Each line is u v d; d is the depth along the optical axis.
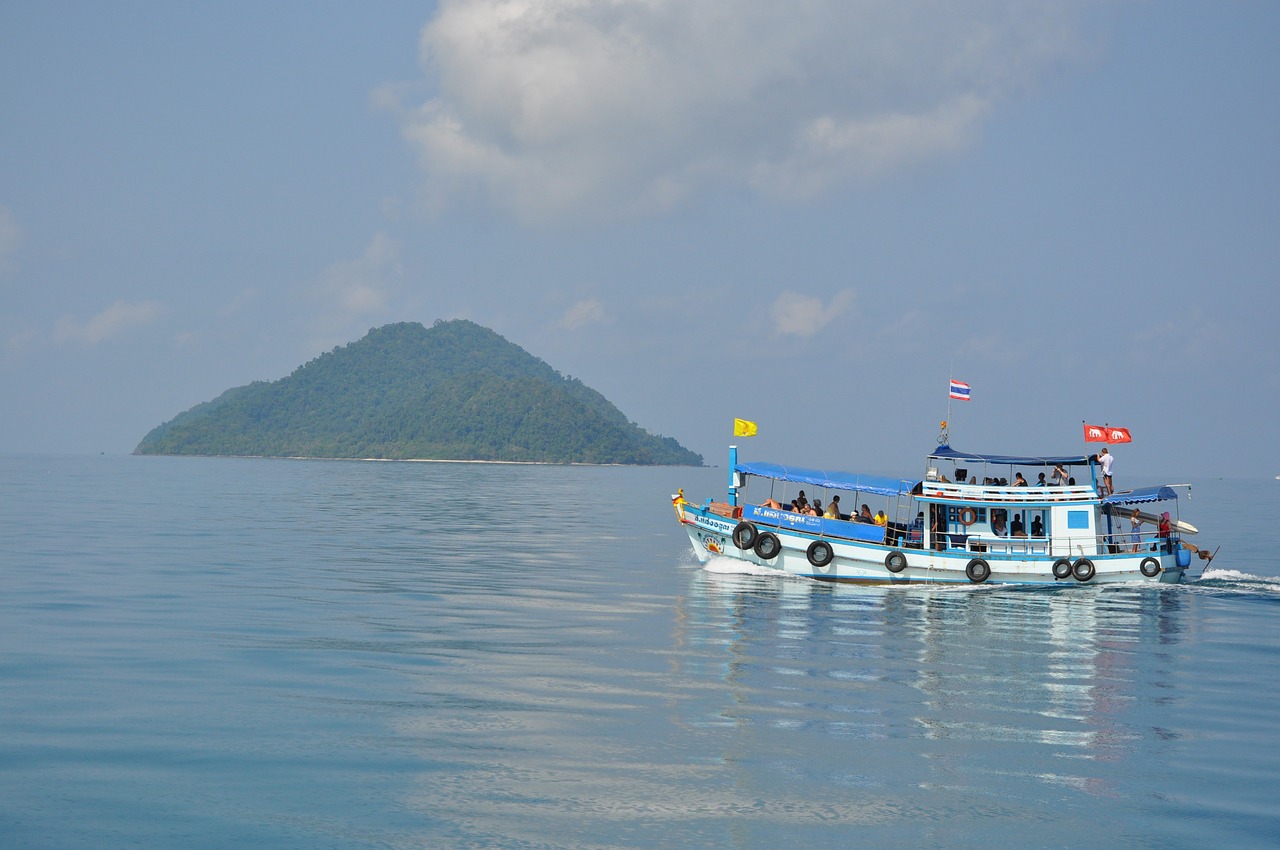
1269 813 15.48
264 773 16.03
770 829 14.48
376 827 14.18
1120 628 31.33
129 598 31.78
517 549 53.44
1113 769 17.31
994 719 20.17
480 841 13.83
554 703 20.30
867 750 17.95
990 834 14.58
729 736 18.47
